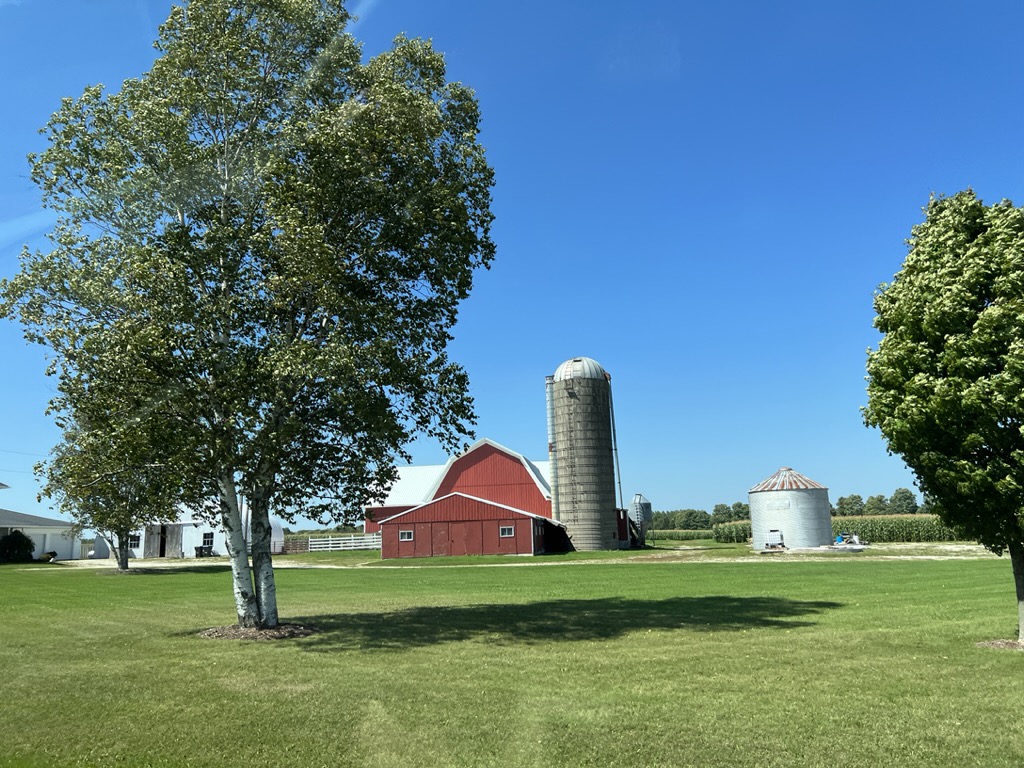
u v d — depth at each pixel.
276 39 17.34
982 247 12.20
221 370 14.88
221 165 16.91
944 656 11.81
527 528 54.97
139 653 13.60
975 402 11.63
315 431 16.73
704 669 11.18
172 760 7.84
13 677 11.48
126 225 16.00
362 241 16.98
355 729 8.55
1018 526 11.91
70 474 15.61
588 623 16.48
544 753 7.61
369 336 15.62
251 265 16.17
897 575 28.36
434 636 15.02
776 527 50.22
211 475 15.88
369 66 17.69
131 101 16.48
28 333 14.68
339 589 28.45
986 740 7.70
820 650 12.50
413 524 56.94
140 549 73.50
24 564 59.25
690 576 30.31
